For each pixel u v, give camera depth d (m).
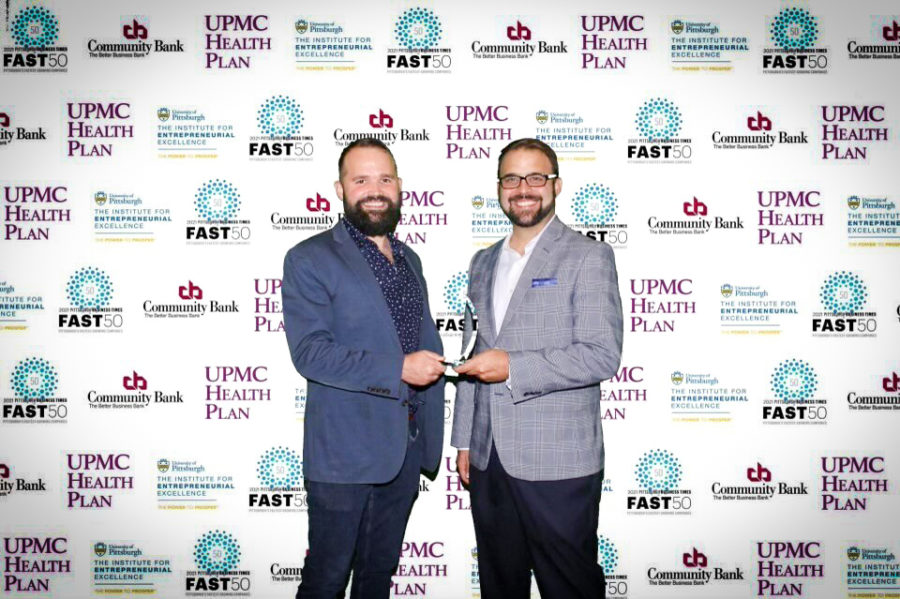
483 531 2.11
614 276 2.00
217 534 2.53
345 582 2.05
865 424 2.50
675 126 2.50
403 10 2.49
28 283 2.50
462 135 2.50
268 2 2.49
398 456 1.95
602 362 1.90
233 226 2.50
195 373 2.51
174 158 2.50
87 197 2.50
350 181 2.01
